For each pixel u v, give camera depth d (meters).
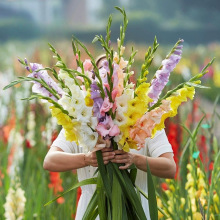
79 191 6.30
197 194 5.90
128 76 4.42
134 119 4.30
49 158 4.70
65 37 59.59
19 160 8.39
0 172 7.79
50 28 89.50
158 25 77.44
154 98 4.44
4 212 6.68
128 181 4.49
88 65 4.55
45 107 9.51
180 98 4.36
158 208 4.84
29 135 9.20
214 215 5.71
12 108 10.60
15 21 88.81
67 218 6.54
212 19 82.88
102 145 4.34
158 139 4.82
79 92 4.20
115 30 71.00
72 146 4.85
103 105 4.25
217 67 32.19
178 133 7.51
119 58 4.45
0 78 11.55
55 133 8.27
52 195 7.08
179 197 6.04
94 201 4.57
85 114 4.23
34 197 6.70
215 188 5.93
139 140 4.32
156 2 82.69
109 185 4.45
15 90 10.25
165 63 4.34
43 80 4.33
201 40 81.00
